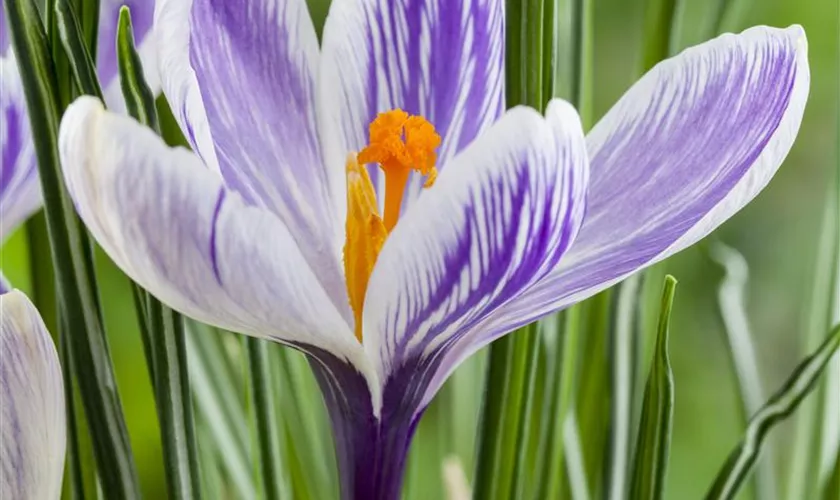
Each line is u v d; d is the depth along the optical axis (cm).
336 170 32
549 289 30
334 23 32
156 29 30
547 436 34
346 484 31
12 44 31
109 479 31
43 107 31
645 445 32
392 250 29
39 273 33
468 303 30
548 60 32
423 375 31
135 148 28
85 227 31
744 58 31
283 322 29
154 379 32
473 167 29
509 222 29
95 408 31
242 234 29
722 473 33
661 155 31
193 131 30
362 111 32
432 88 32
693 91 31
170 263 29
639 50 34
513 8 32
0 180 32
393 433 31
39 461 30
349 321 32
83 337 31
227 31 32
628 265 31
